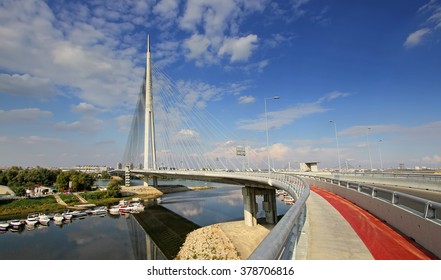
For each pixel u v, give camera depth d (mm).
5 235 51375
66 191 105125
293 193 22062
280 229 4211
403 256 7750
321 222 12617
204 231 46281
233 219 57562
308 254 7824
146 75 111688
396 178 32875
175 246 42031
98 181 192250
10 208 78625
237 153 52562
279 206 71750
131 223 61031
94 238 48438
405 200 17703
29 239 48219
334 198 22766
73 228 56656
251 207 49719
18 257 38438
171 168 95250
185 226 54562
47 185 128875
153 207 80875
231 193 111000
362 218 13617
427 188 26859
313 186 37344
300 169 69312
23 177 126062
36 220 60938
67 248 42500
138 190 114625
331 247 8555
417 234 9000
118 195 103625
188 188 133250
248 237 41906
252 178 42000
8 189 107125
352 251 8156
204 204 81625
